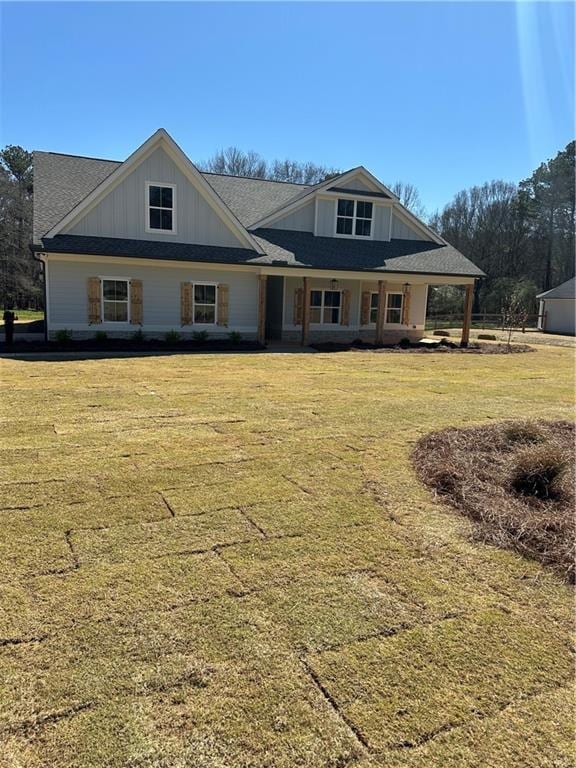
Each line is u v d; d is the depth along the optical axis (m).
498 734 1.84
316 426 6.02
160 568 2.87
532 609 2.63
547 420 6.66
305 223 18.11
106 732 1.79
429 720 1.89
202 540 3.21
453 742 1.80
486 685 2.08
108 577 2.76
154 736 1.78
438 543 3.29
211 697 1.97
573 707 1.98
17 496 3.77
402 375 10.70
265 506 3.74
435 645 2.32
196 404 7.02
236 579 2.79
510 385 9.79
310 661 2.18
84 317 14.30
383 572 2.93
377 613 2.54
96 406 6.72
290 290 17.86
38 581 2.70
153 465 4.51
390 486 4.21
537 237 47.16
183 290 15.32
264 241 16.72
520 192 46.94
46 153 17.08
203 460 4.68
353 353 14.84
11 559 2.91
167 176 14.84
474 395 8.52
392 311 19.95
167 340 14.62
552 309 31.28
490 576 2.93
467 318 18.30
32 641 2.25
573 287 30.47
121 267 14.52
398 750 1.76
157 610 2.49
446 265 18.19
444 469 4.49
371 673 2.12
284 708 1.93
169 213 15.01
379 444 5.35
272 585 2.75
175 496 3.86
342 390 8.51
